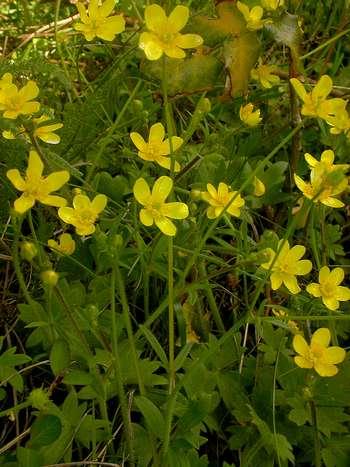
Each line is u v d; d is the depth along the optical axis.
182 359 0.21
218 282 0.29
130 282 0.27
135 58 0.36
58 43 0.33
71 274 0.26
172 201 0.22
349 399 0.22
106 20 0.26
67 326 0.22
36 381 0.25
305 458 0.23
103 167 0.31
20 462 0.19
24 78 0.31
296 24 0.29
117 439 0.23
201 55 0.28
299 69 0.30
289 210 0.31
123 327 0.23
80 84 0.36
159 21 0.21
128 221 0.27
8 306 0.26
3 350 0.26
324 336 0.21
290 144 0.34
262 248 0.23
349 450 0.22
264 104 0.36
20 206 0.19
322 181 0.21
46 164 0.23
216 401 0.22
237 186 0.29
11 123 0.24
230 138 0.32
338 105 0.25
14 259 0.20
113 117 0.34
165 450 0.19
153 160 0.23
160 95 0.35
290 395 0.23
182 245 0.25
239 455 0.22
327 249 0.30
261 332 0.24
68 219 0.20
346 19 0.36
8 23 0.43
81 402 0.24
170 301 0.20
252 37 0.28
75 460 0.22
